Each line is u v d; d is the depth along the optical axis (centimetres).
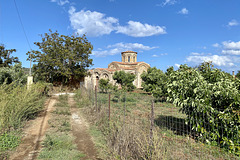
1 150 456
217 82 500
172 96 572
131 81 2514
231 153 432
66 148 489
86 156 450
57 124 736
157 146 356
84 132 655
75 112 1042
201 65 611
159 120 738
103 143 519
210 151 432
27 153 461
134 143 402
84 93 1622
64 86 2655
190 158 395
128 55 4475
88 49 2603
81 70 2638
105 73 3438
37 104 912
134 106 1150
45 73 2348
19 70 1603
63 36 2484
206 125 497
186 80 530
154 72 1634
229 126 458
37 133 629
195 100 493
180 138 532
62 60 2467
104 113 769
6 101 670
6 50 2812
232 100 450
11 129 622
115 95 1605
